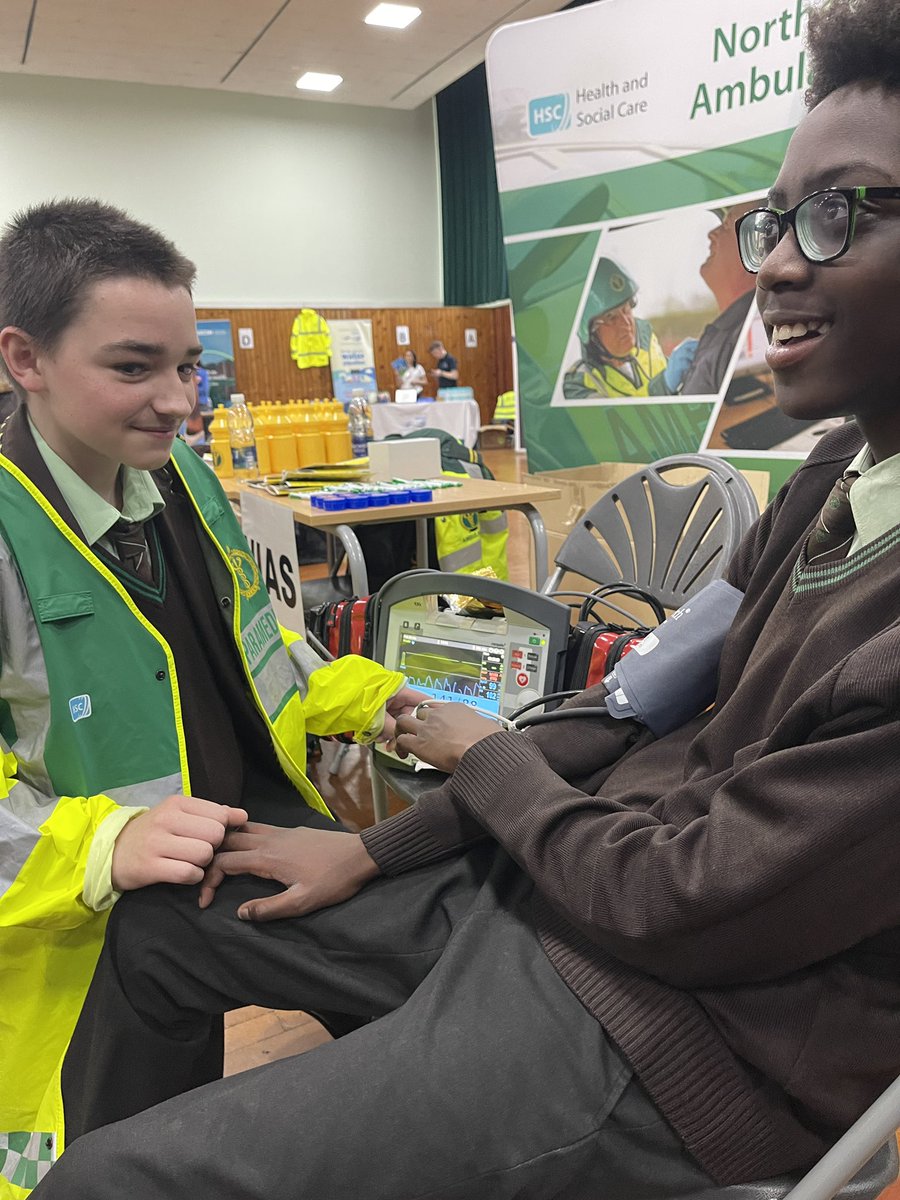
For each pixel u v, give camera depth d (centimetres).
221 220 882
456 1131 59
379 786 144
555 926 70
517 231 285
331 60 771
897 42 54
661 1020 61
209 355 848
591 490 245
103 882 82
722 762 70
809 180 57
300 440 337
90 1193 60
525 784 70
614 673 90
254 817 111
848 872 53
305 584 313
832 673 56
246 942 80
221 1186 58
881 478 62
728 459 257
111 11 643
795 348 60
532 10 683
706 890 56
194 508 110
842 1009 58
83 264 83
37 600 90
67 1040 92
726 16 231
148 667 97
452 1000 66
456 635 127
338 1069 62
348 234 942
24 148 796
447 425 642
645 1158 62
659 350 266
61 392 88
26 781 95
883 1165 63
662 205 254
